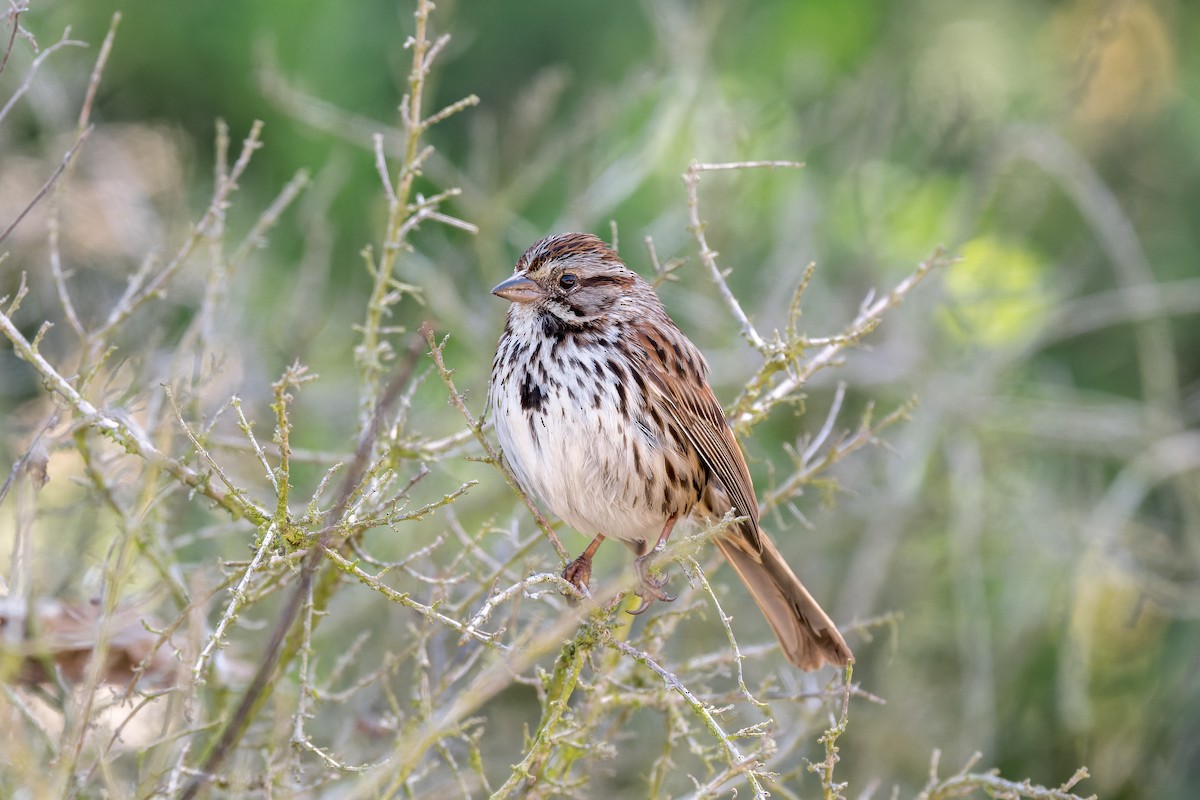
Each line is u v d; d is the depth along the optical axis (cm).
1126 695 1387
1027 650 1293
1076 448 1367
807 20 1491
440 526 1130
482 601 870
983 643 1202
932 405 1295
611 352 841
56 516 865
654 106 1392
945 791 746
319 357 1227
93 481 720
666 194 1361
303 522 634
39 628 584
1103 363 1510
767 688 792
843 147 1432
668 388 851
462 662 910
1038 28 1600
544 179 1330
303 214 1216
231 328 1035
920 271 783
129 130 1304
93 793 695
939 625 1367
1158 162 1525
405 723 764
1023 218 1488
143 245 1200
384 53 1298
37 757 705
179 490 841
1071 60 1518
